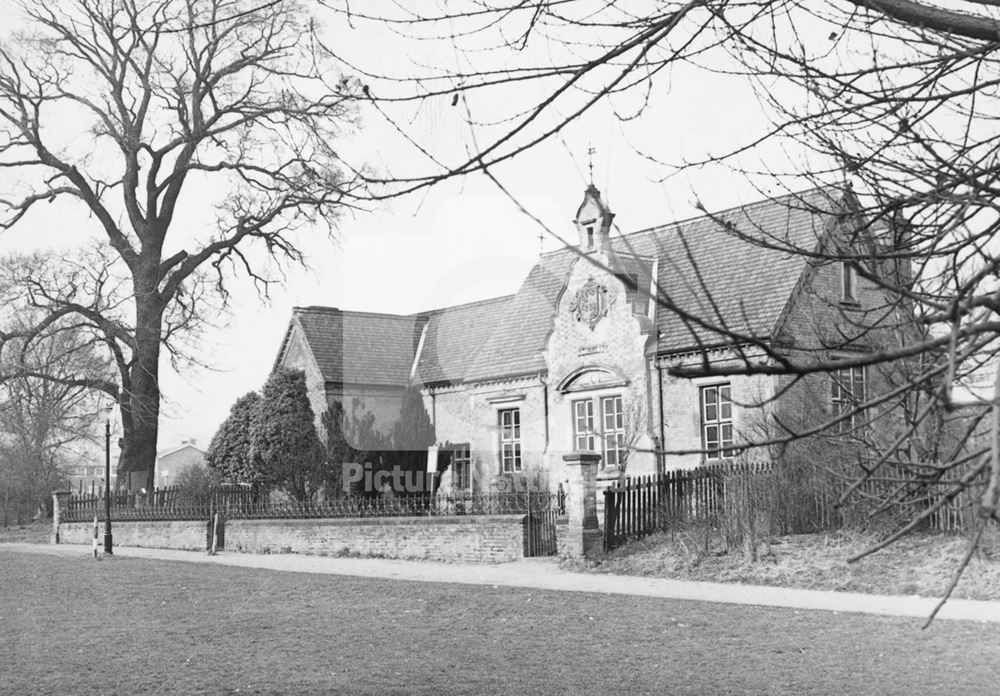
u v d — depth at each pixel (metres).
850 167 5.02
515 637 13.30
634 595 16.94
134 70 42.84
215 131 41.75
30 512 54.88
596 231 28.88
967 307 3.50
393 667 11.50
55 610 17.62
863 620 13.74
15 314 43.34
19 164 44.12
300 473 34.69
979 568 16.56
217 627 15.05
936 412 4.90
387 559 26.62
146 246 45.81
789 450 18.84
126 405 43.75
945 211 5.06
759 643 12.33
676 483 22.19
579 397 29.09
